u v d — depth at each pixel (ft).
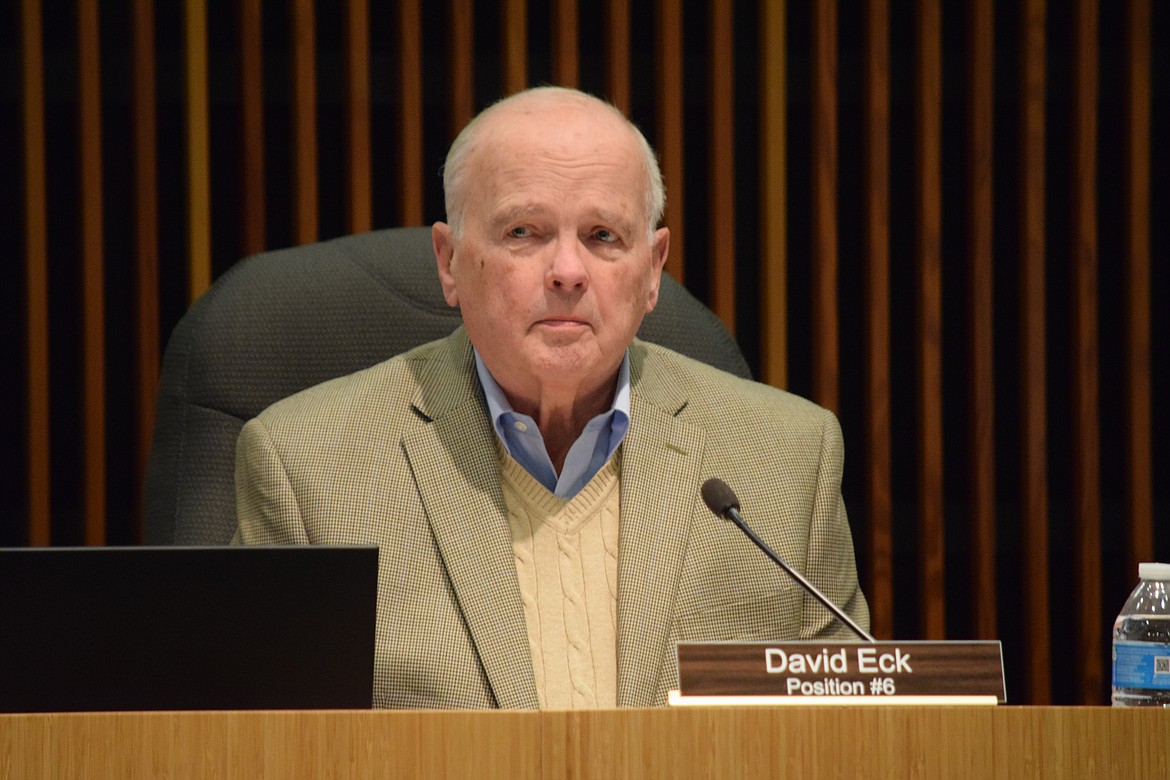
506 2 40.57
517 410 21.18
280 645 14.61
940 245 41.65
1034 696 40.98
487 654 19.36
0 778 12.50
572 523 20.76
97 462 38.78
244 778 12.59
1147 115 41.52
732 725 12.91
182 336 25.16
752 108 42.47
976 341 41.16
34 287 38.86
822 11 40.96
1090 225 41.42
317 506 20.34
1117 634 18.66
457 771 12.67
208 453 24.34
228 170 40.81
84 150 38.99
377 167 41.52
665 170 40.68
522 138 19.88
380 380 21.95
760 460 21.70
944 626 41.50
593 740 12.78
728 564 20.72
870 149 41.01
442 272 21.67
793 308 42.47
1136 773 13.07
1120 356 42.91
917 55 41.47
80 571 14.30
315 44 40.63
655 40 41.52
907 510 42.32
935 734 13.03
